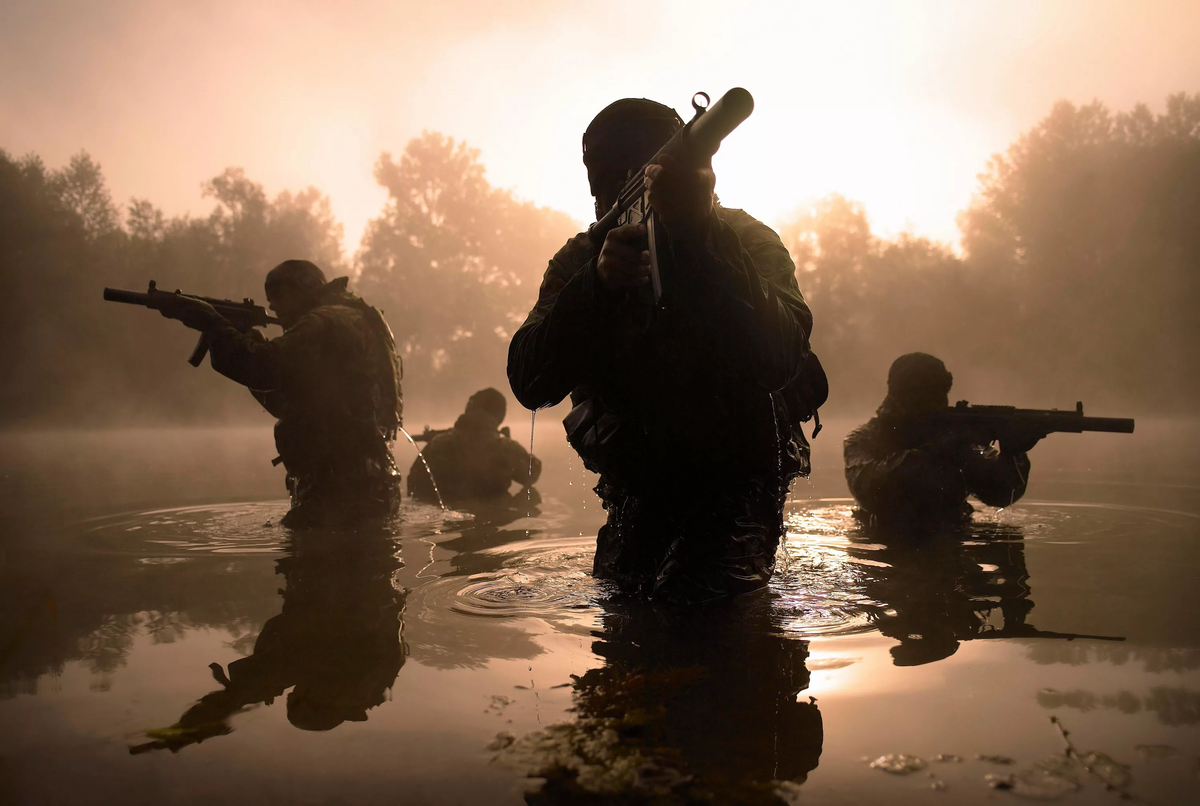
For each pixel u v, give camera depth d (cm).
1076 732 109
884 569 236
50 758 106
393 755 104
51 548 293
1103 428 343
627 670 139
